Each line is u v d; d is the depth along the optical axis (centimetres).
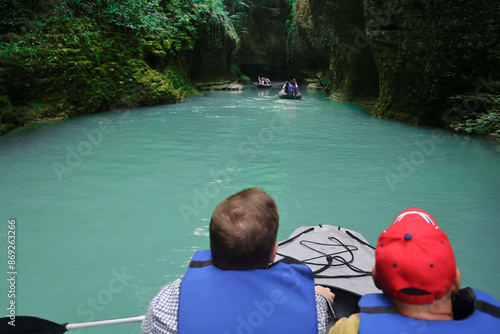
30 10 1236
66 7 1319
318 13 2234
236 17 3153
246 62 3416
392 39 1232
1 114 1012
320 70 2894
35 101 1182
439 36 1130
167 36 1833
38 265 361
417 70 1211
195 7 2178
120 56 1509
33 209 501
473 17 1087
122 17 1541
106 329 268
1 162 720
